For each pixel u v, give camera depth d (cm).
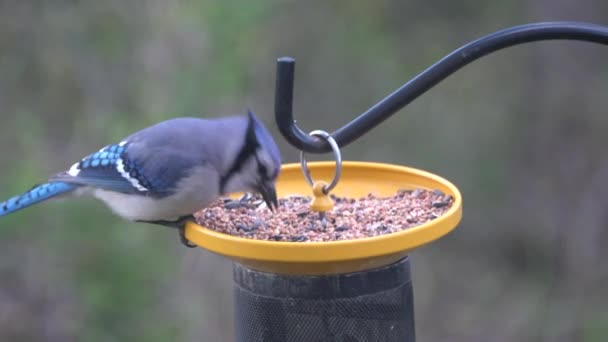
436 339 1360
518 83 1430
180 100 1190
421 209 594
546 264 1412
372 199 629
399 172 639
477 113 1406
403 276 559
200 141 638
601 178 1422
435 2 1438
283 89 548
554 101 1432
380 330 549
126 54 1235
